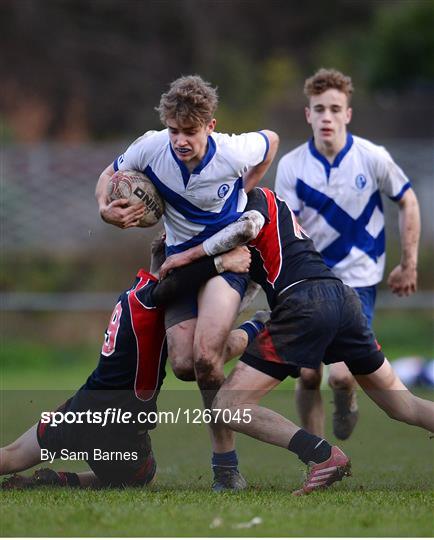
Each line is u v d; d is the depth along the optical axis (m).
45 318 57.03
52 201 59.78
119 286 57.44
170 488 21.58
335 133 27.25
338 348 21.05
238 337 22.11
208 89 20.69
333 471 20.08
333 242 27.48
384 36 83.75
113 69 101.19
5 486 21.64
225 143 21.34
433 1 82.62
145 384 21.34
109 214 21.25
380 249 27.80
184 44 103.69
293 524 16.62
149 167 21.34
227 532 16.14
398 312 56.91
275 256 21.39
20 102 93.38
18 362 51.38
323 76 27.47
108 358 21.23
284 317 20.53
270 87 98.56
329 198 27.36
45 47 99.62
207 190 21.31
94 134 97.62
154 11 102.94
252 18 108.69
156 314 21.19
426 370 42.09
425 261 55.34
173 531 16.19
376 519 17.00
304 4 111.31
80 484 22.08
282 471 24.11
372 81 84.38
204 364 20.88
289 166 27.83
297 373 21.66
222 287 21.19
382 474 23.25
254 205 21.80
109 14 102.81
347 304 20.94
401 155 56.84
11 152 59.94
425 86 82.81
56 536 15.95
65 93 98.19
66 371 48.56
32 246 59.19
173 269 21.22
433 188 56.62
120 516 17.12
